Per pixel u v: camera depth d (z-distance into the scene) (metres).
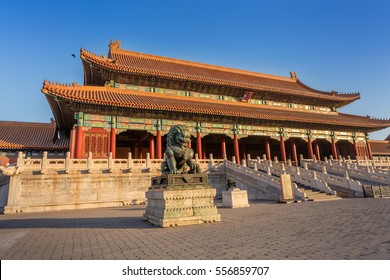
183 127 13.51
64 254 7.33
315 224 10.91
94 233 10.66
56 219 16.19
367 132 55.56
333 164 39.72
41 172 23.27
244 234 9.23
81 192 24.67
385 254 6.16
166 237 9.18
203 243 8.05
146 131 37.00
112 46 46.72
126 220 14.66
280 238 8.40
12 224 14.13
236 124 43.00
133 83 40.19
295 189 24.69
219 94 47.28
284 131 47.22
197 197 12.42
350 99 57.34
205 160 33.53
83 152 31.98
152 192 13.41
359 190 25.98
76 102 31.11
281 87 56.28
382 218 11.81
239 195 20.02
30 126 44.81
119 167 26.80
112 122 34.19
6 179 25.05
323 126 50.31
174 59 52.72
